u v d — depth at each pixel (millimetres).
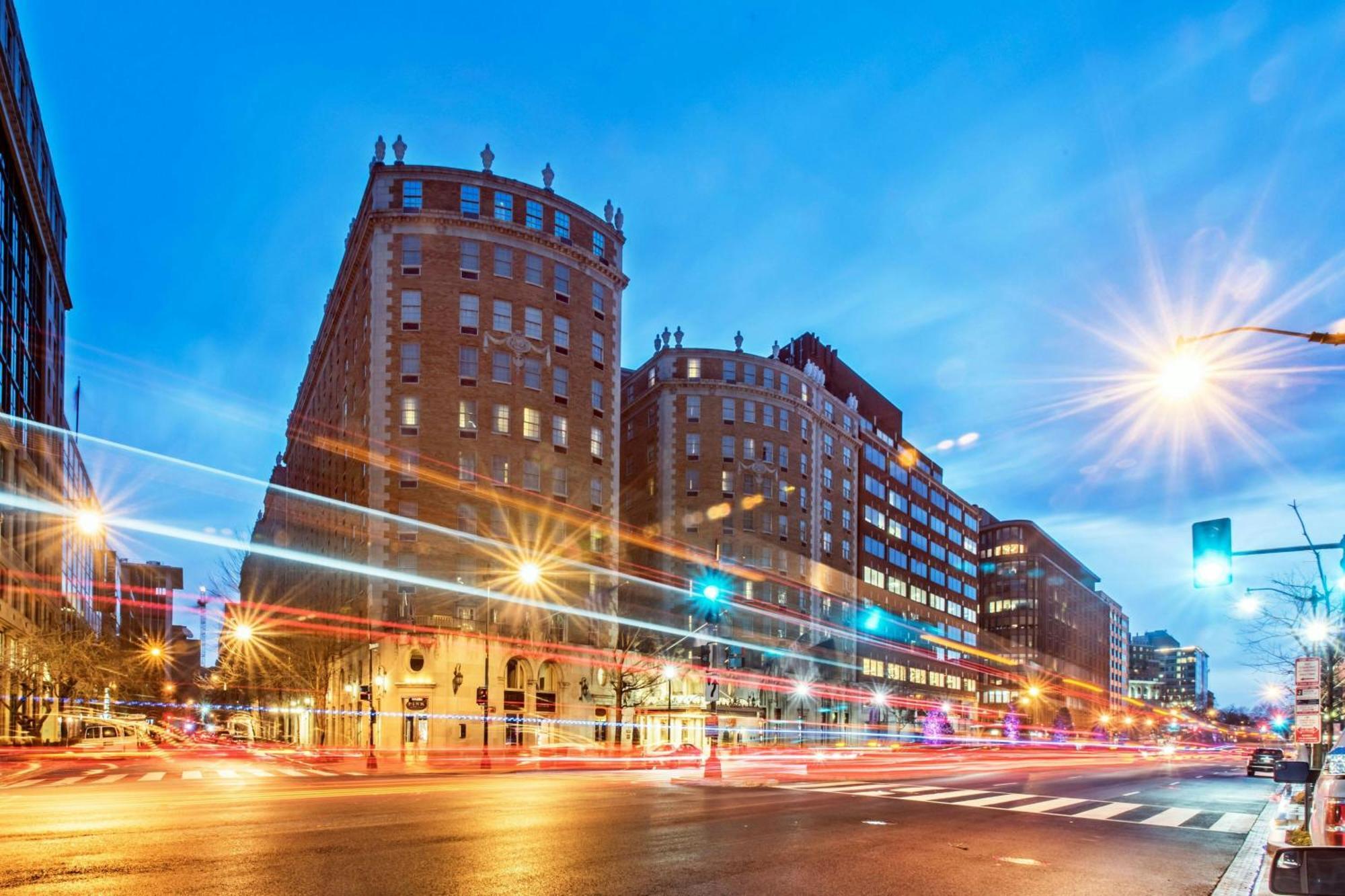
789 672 76812
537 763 40969
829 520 86000
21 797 21297
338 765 40469
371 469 53375
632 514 81188
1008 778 31766
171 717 129500
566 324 59531
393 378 54031
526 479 56156
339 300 67312
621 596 71500
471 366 55281
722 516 75250
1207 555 15516
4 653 62844
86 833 14039
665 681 64188
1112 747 113562
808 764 40781
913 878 11547
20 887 9914
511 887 10234
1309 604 34250
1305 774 10469
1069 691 154750
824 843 14180
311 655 63531
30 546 72625
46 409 80062
